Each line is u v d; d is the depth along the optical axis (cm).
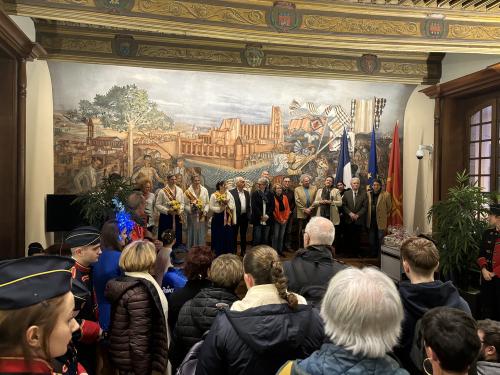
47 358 95
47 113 736
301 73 806
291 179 929
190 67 771
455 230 623
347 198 872
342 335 110
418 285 188
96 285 282
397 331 114
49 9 423
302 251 230
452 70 816
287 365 115
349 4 493
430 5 507
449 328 123
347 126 944
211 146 889
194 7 460
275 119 916
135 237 407
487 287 534
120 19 441
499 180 738
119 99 835
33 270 97
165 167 867
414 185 911
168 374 277
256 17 477
